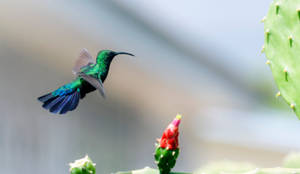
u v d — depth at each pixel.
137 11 23.28
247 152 20.33
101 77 4.54
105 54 4.59
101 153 15.79
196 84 23.17
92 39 16.91
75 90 4.50
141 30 22.48
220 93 24.33
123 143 16.48
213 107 22.84
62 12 15.53
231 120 22.03
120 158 16.27
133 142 17.02
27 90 13.51
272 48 4.63
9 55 12.95
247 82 27.66
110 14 19.77
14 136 13.05
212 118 21.66
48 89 14.08
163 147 4.36
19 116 13.20
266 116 23.00
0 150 12.74
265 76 27.55
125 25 21.02
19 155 13.12
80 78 4.55
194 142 20.86
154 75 19.83
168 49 23.80
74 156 14.73
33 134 13.55
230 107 23.67
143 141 17.64
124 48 18.92
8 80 13.06
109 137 16.06
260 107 24.94
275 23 4.62
